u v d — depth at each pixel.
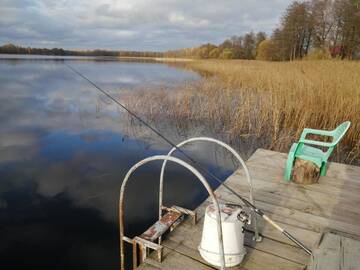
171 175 5.72
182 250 2.47
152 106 10.46
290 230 2.80
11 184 5.44
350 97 7.94
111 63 54.66
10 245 3.74
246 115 8.64
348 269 1.63
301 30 41.97
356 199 3.40
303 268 2.30
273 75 13.60
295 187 3.69
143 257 2.41
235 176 4.00
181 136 8.18
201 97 11.31
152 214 4.40
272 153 4.86
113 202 4.79
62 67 37.78
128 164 6.34
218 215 1.92
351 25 33.75
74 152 7.09
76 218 4.36
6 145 7.57
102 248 3.70
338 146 6.98
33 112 11.34
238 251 2.22
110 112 11.03
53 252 3.62
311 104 8.16
